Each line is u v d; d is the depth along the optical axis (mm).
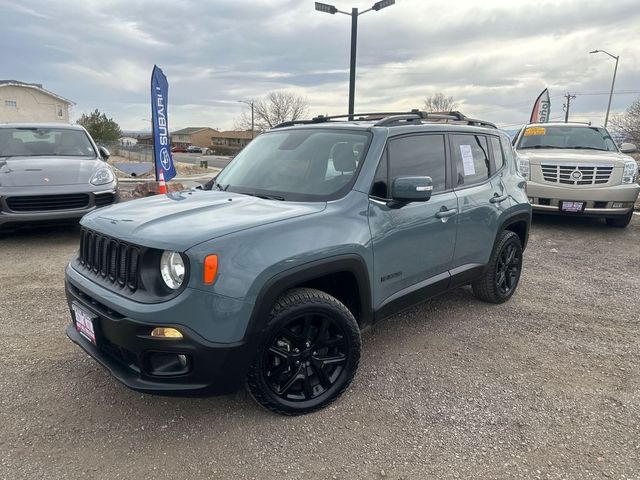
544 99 21719
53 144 8031
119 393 3107
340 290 3219
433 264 3758
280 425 2811
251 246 2551
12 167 6875
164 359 2520
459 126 4211
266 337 2627
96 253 2846
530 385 3305
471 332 4160
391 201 3316
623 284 5586
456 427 2824
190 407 2973
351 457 2559
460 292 5211
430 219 3617
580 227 8906
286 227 2721
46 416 2857
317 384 2990
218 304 2434
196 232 2512
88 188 6879
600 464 2521
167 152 11719
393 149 3463
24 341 3818
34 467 2439
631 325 4387
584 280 5730
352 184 3195
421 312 4609
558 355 3764
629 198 8125
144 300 2459
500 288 4797
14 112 55000
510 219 4621
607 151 9094
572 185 8188
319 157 3498
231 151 93188
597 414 2975
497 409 3012
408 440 2699
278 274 2600
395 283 3414
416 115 3863
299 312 2730
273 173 3582
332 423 2842
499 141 4777
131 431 2738
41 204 6625
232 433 2732
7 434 2688
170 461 2506
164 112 11523
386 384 3277
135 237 2553
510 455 2588
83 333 2859
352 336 2973
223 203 3078
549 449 2641
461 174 4098
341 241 2912
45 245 6871
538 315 4582
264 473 2434
